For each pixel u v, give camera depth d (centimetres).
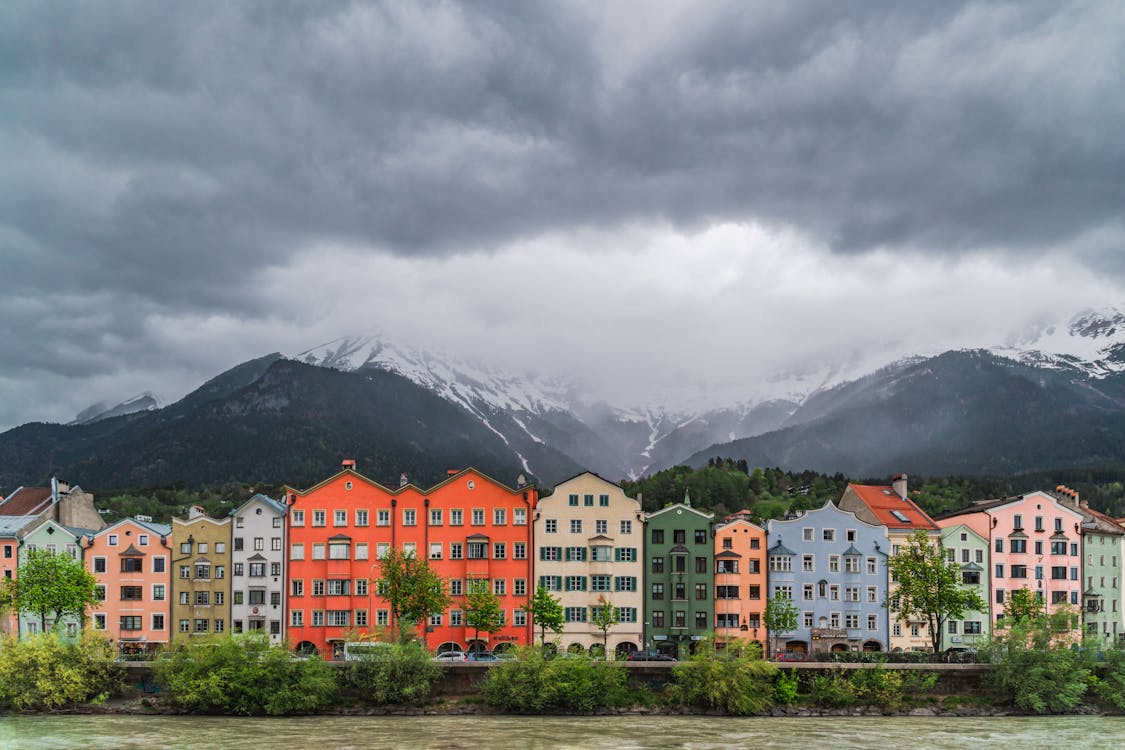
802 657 14212
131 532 16275
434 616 15762
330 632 15888
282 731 11612
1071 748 10944
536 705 12850
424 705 12975
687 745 10938
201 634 14800
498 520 16075
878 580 16450
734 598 16062
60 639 13162
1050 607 17212
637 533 16112
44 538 16362
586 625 15875
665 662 13500
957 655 14275
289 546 16100
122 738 11100
